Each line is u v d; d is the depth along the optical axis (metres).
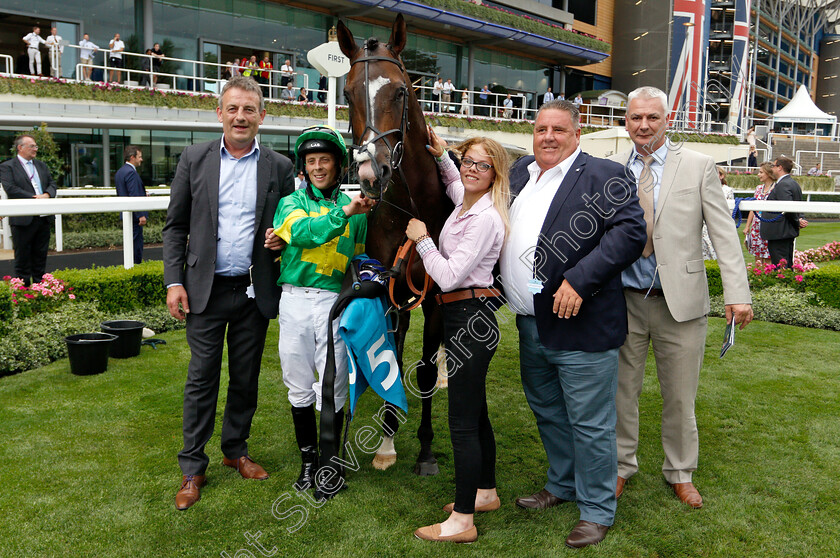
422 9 17.81
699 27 22.78
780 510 2.53
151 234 11.23
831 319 5.43
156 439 3.08
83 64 12.40
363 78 2.40
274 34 16.69
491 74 22.36
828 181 18.92
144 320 4.86
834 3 35.38
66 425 3.20
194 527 2.36
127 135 13.20
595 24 25.09
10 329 4.10
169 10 14.73
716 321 5.72
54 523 2.36
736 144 18.03
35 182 5.87
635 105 2.53
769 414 3.51
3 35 12.63
